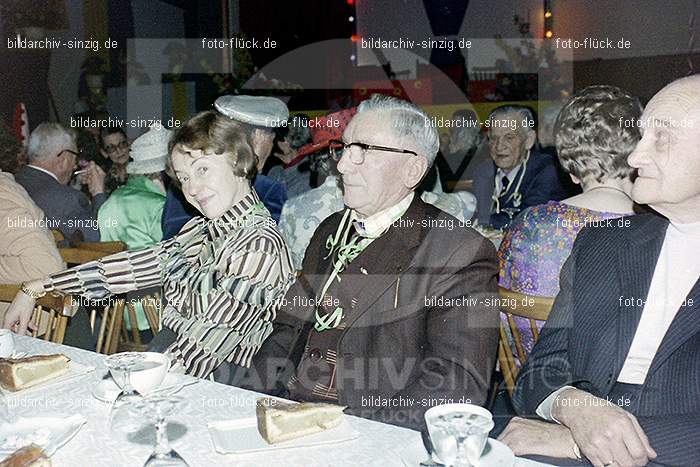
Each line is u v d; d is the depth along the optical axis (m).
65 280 1.93
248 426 1.18
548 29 4.98
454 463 0.98
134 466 1.07
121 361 1.28
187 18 5.26
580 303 1.53
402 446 1.12
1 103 4.32
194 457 1.09
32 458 0.98
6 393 1.36
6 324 1.91
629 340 1.44
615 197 1.78
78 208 3.06
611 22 4.87
